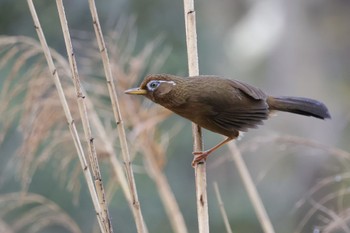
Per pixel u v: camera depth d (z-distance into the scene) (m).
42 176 13.87
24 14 15.23
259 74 20.62
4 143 12.80
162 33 15.61
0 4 15.19
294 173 18.78
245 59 20.28
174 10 16.02
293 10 20.98
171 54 15.51
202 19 18.28
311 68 20.75
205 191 7.54
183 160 16.52
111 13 15.36
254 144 8.80
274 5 21.09
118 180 9.12
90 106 9.24
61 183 11.90
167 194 9.64
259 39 20.77
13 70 8.66
